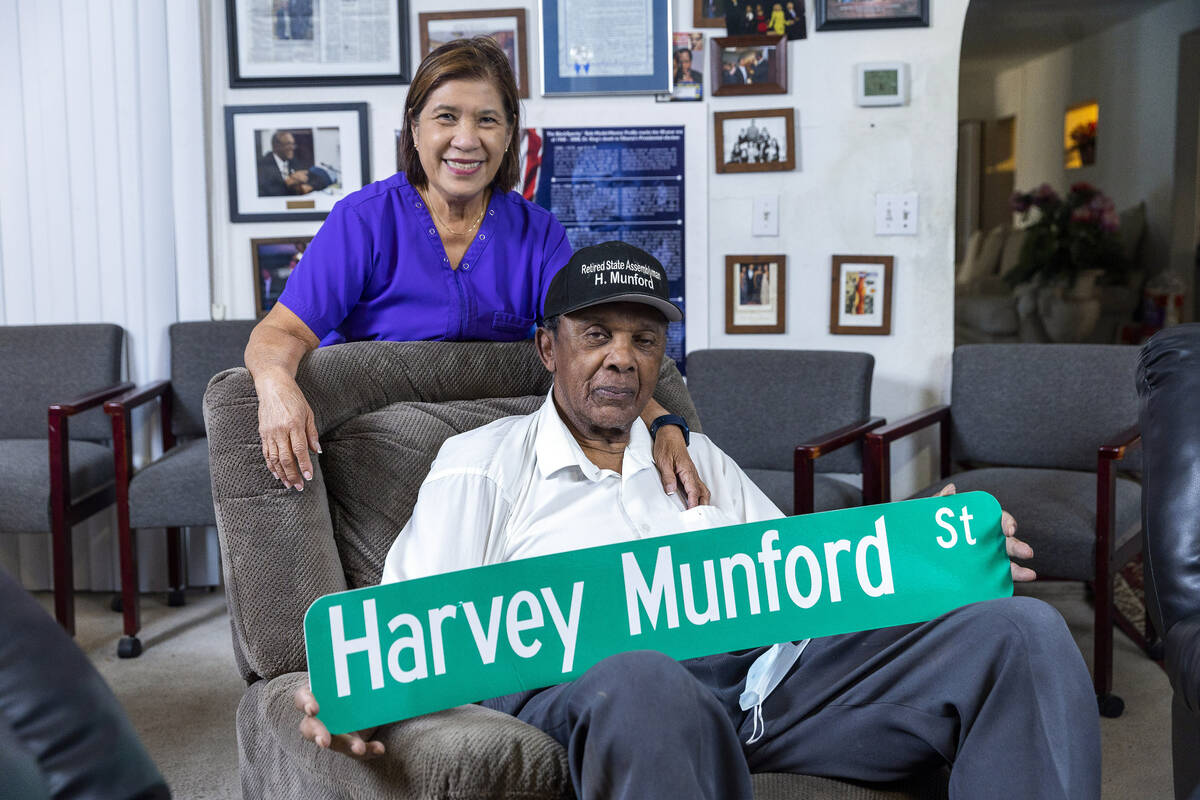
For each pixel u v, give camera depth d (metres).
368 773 1.15
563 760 1.12
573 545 1.46
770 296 3.29
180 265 3.27
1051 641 1.22
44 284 3.28
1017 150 6.46
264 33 3.22
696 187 3.26
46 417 3.11
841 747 1.34
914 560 1.38
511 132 1.86
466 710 1.20
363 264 1.81
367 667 1.17
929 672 1.29
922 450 3.34
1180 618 1.52
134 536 2.82
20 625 0.92
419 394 1.69
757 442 3.04
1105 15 6.07
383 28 3.21
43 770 0.87
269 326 1.70
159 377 3.29
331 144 3.26
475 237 1.87
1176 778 1.56
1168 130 5.84
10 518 2.77
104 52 3.19
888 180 3.23
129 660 2.80
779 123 3.21
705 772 1.12
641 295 1.41
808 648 1.46
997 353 2.97
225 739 2.32
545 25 3.19
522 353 1.78
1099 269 5.95
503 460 1.47
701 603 1.32
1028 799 1.19
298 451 1.42
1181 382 1.61
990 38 6.39
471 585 1.23
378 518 1.56
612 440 1.54
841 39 3.19
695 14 3.20
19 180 3.25
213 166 3.28
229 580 1.42
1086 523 2.40
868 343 3.30
